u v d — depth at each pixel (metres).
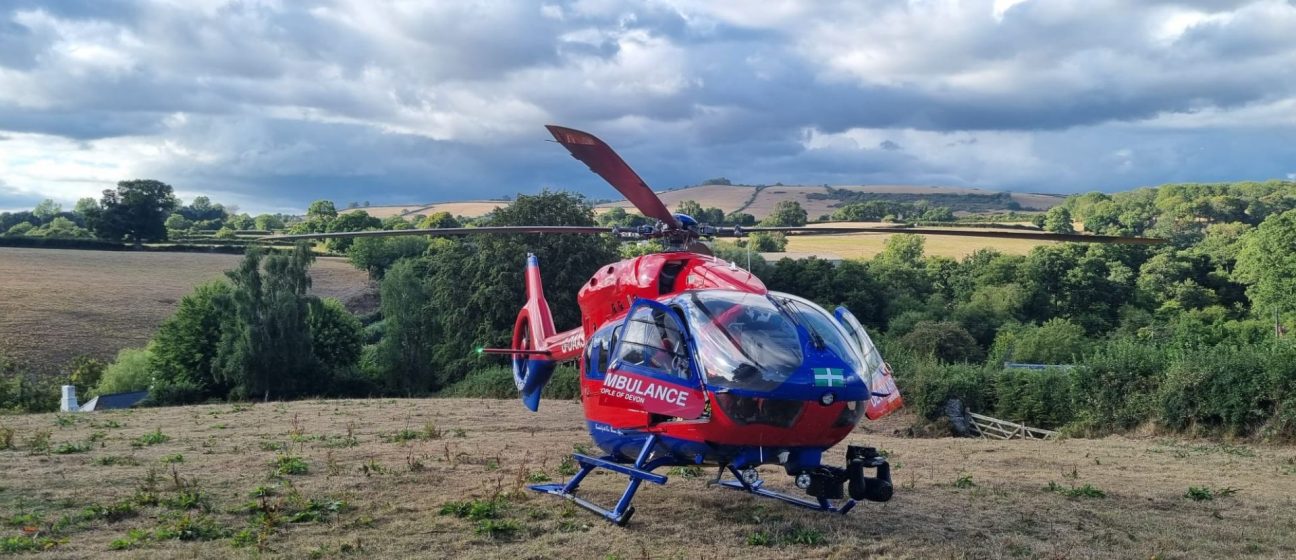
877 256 82.44
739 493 9.93
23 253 80.12
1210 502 10.41
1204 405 19.39
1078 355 48.44
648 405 8.18
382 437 15.02
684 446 8.05
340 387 46.94
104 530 7.79
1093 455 14.75
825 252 89.12
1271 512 9.87
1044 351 49.47
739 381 7.46
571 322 45.75
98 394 43.97
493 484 10.12
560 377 34.09
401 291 48.66
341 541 7.51
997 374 26.31
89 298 63.09
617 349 8.73
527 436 15.56
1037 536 8.37
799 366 7.45
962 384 26.20
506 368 42.50
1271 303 61.66
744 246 77.75
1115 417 21.48
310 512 8.41
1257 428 18.59
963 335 51.16
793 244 95.88
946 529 8.55
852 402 7.66
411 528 8.03
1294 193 134.38
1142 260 77.75
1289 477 12.73
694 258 9.00
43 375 46.91
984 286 66.81
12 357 48.62
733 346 7.66
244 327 44.31
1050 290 67.38
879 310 62.56
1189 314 64.56
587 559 7.27
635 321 8.66
